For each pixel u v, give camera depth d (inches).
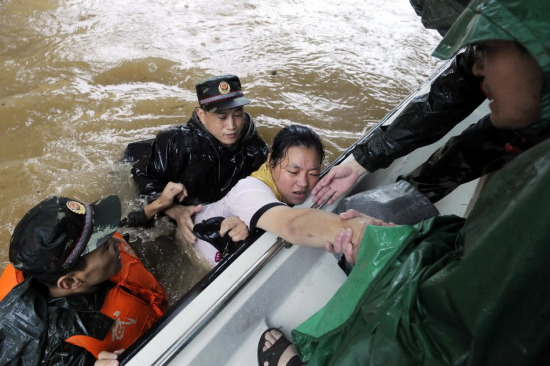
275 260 46.9
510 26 21.5
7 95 100.1
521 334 21.6
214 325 42.2
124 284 54.1
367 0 140.6
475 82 46.4
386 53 117.7
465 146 51.6
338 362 29.6
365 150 54.3
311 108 100.1
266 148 82.7
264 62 112.0
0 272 70.5
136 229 73.9
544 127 24.3
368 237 33.6
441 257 29.6
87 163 86.6
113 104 98.7
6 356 43.0
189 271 69.7
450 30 25.7
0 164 85.9
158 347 39.6
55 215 44.4
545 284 20.1
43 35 116.9
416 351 25.8
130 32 119.0
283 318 48.3
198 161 74.4
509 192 21.7
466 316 23.0
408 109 51.9
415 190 52.1
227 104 69.2
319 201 53.7
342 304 33.5
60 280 44.8
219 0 135.5
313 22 128.9
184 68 108.2
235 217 52.4
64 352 44.8
